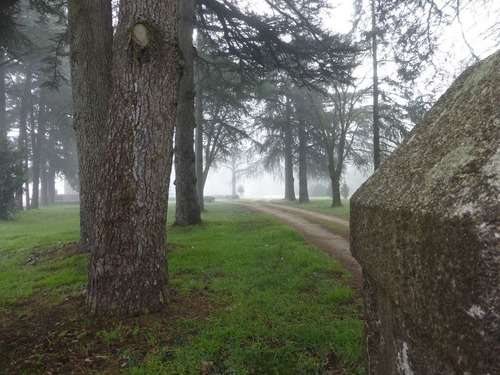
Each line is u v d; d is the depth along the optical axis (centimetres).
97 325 391
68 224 1664
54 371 304
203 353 325
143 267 427
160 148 438
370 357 162
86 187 754
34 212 2512
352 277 595
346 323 387
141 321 401
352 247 171
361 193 168
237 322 394
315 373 296
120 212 422
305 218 1638
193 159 1309
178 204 1298
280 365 306
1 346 348
